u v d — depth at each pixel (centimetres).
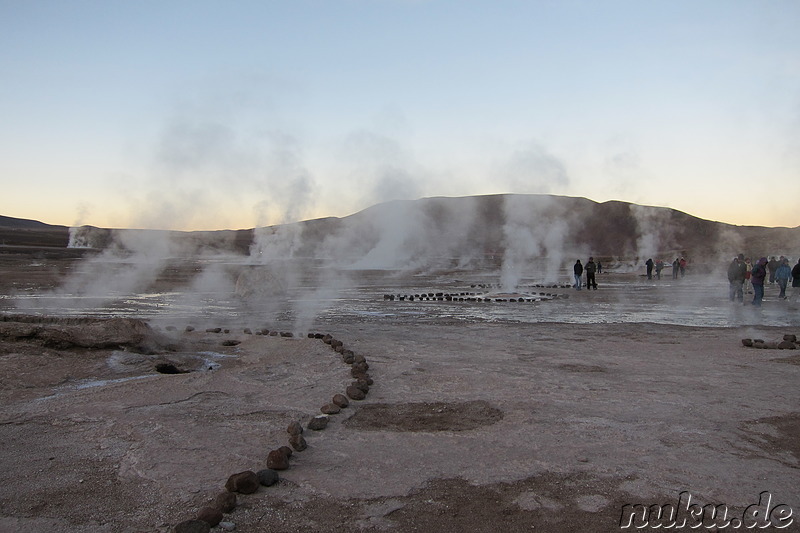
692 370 935
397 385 832
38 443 572
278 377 876
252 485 455
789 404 720
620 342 1249
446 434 608
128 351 1024
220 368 950
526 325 1576
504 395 770
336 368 933
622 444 571
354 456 541
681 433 605
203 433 602
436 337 1320
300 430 594
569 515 422
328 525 406
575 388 807
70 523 408
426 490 464
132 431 605
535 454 544
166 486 468
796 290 2352
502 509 431
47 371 877
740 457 537
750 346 1177
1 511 426
